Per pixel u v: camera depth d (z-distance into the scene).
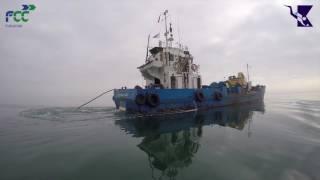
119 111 20.19
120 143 8.86
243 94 28.59
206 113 18.83
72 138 9.62
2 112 22.95
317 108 23.39
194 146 8.38
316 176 5.22
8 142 8.82
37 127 12.51
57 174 5.57
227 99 25.11
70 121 14.78
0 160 6.61
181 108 19.31
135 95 16.91
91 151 7.64
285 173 5.42
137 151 7.74
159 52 20.14
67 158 6.83
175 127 12.61
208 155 7.11
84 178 5.34
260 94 34.72
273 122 13.58
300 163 6.07
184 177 5.44
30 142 8.84
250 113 18.86
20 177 5.38
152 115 17.33
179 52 21.47
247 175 5.38
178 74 20.69
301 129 11.04
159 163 6.49
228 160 6.50
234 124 13.27
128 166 6.21
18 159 6.70
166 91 18.34
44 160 6.62
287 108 23.61
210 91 22.66
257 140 8.81
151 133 10.95
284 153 6.98
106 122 14.34
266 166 5.91
